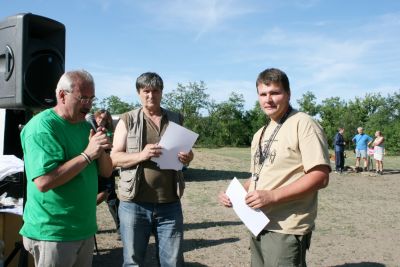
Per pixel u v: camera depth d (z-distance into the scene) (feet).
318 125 8.61
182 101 159.63
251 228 8.64
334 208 30.45
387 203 33.04
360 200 34.32
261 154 9.05
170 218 11.19
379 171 57.72
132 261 10.96
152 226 11.32
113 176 20.03
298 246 8.46
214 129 158.71
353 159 86.22
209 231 23.16
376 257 18.84
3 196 13.93
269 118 9.80
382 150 57.47
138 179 10.89
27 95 10.94
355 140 60.90
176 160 10.88
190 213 27.84
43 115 8.60
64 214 8.55
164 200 11.06
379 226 24.76
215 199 33.37
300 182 8.19
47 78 11.38
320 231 23.43
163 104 161.79
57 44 11.88
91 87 8.79
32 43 11.04
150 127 11.36
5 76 11.10
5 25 11.08
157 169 11.00
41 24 11.31
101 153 8.67
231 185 9.50
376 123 145.18
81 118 8.98
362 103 163.32
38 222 8.50
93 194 9.16
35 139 8.27
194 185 41.65
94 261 17.46
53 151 8.30
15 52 10.82
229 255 18.94
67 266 8.68
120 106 153.28
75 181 8.70
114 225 23.80
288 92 8.93
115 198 20.13
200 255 18.92
